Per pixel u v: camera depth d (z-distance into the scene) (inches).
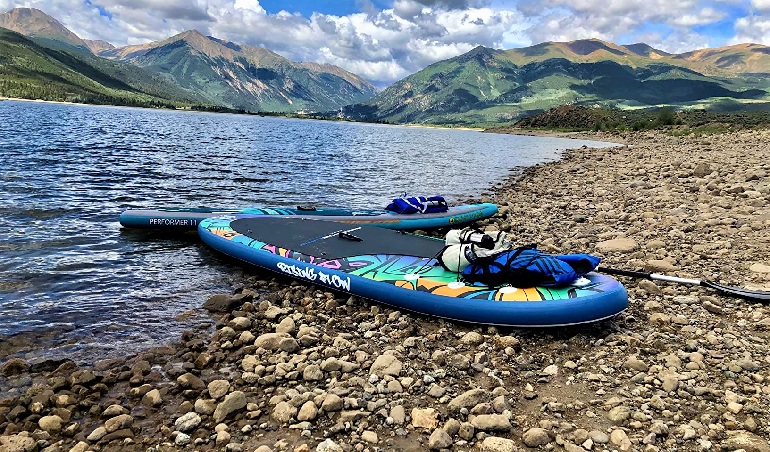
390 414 183.5
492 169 1212.5
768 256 374.0
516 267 275.1
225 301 292.4
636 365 219.5
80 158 968.3
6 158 885.8
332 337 253.9
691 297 297.7
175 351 236.4
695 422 176.1
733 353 229.5
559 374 218.5
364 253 343.3
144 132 1993.1
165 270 361.7
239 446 164.2
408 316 280.4
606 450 163.3
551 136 3941.9
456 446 167.2
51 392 195.3
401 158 1444.4
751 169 810.2
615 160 1277.1
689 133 2655.0
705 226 475.5
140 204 583.2
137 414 185.3
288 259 343.6
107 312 282.8
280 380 210.5
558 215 587.2
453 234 305.3
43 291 307.3
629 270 344.5
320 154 1428.4
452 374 216.5
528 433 168.7
